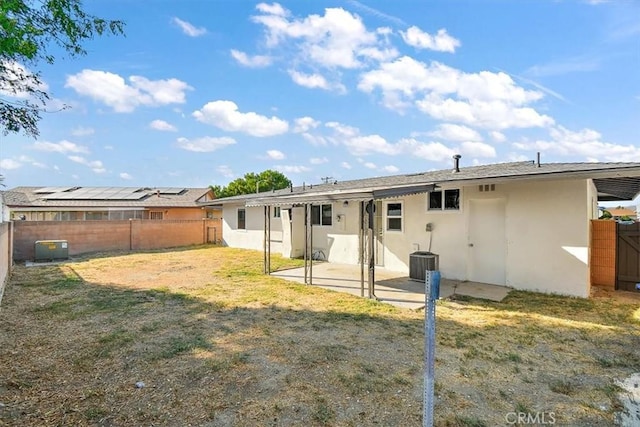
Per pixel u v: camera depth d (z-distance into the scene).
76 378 3.56
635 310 6.21
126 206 25.28
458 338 4.75
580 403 3.12
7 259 9.29
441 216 9.35
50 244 13.11
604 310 6.20
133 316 5.80
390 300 6.95
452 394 3.26
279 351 4.29
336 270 10.73
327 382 3.49
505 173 6.66
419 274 8.75
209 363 3.93
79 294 7.48
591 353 4.26
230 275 9.96
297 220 13.98
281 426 2.74
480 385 3.44
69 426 2.71
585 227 7.12
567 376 3.65
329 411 2.96
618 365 3.93
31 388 3.32
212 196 33.81
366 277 9.42
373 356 4.14
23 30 3.93
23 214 22.03
